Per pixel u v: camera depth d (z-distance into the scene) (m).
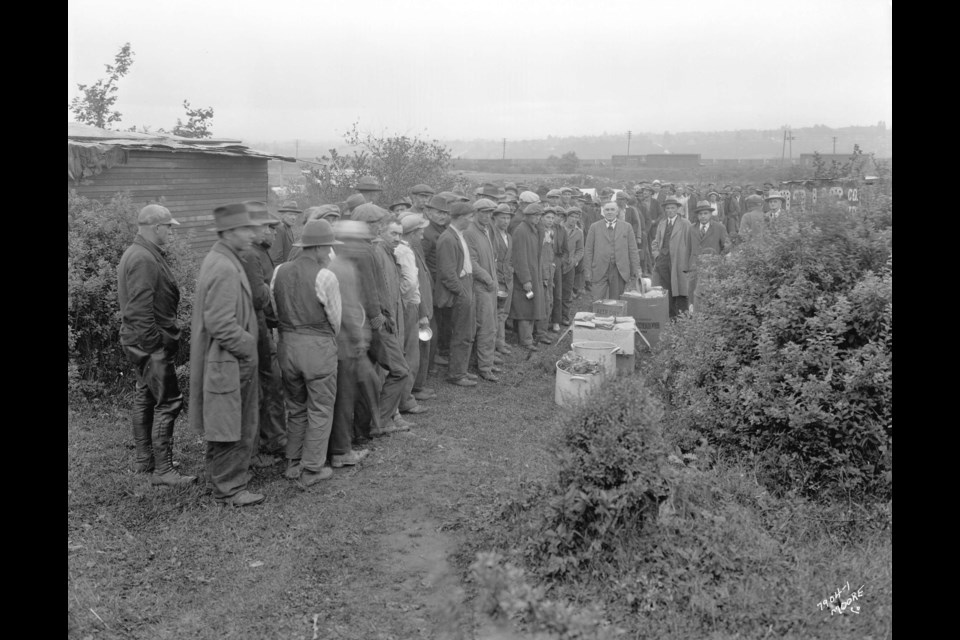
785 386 5.95
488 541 5.20
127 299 6.03
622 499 4.81
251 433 5.93
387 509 5.82
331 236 6.23
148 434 6.36
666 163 71.31
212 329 5.55
